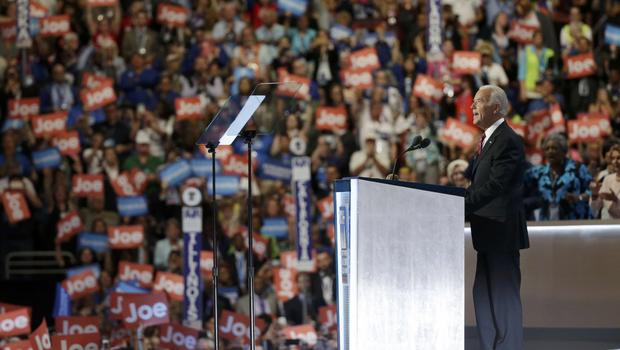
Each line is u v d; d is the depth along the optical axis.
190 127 25.48
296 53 27.17
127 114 26.08
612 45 25.67
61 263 24.81
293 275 22.86
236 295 22.73
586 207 19.56
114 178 25.16
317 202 24.20
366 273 11.00
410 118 24.92
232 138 13.98
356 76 25.56
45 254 24.80
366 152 24.72
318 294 22.97
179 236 23.97
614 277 18.08
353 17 27.41
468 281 18.50
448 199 12.12
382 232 11.23
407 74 26.00
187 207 21.50
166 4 27.59
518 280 13.89
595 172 22.66
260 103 13.62
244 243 23.34
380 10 27.30
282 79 25.70
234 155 24.67
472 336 18.48
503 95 13.98
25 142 26.09
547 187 19.70
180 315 22.20
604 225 18.12
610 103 24.95
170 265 23.22
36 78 27.23
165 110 26.25
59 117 25.81
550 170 19.75
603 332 18.11
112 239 23.88
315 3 27.72
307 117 25.42
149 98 26.55
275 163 24.84
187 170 24.62
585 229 18.23
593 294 18.16
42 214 25.39
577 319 18.23
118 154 25.58
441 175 24.38
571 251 18.28
